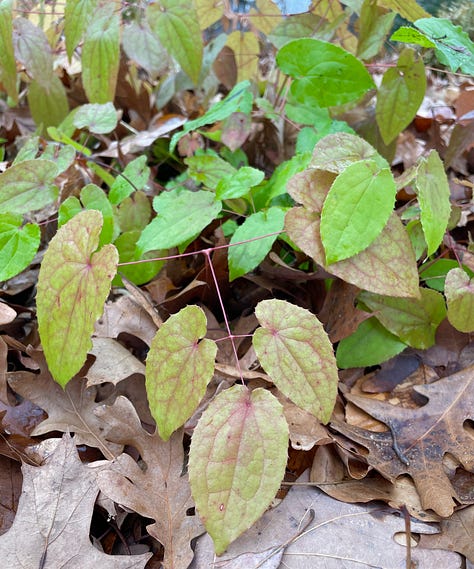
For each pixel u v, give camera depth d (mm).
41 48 507
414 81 444
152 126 574
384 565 269
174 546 273
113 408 312
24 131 625
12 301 438
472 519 289
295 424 319
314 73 403
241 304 419
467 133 462
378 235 312
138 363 354
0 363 345
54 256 300
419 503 297
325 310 383
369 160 306
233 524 251
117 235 394
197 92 642
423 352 378
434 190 327
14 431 334
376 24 471
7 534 270
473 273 391
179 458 304
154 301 398
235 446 260
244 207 433
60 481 288
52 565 262
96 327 372
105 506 288
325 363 275
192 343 281
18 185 376
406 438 326
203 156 427
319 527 282
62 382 301
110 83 475
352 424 337
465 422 339
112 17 461
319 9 535
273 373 272
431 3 567
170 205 369
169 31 469
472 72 331
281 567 267
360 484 304
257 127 536
